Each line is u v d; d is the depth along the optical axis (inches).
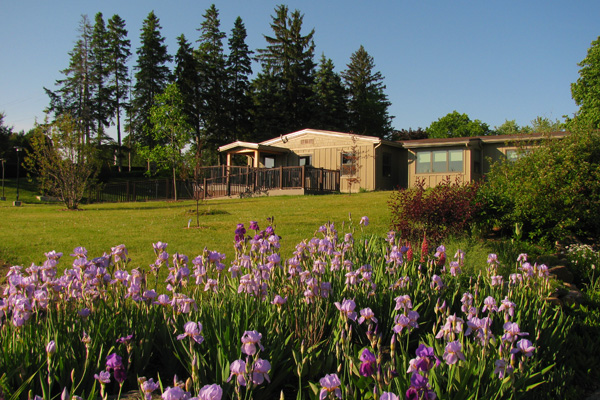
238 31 2057.1
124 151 2116.1
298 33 2081.7
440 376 118.4
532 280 226.5
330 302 165.8
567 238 435.8
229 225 504.1
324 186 970.1
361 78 2310.5
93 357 126.0
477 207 414.9
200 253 350.9
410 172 973.2
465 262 272.4
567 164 430.0
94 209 783.1
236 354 121.6
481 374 117.6
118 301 159.3
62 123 849.5
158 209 727.7
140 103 1991.9
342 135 1026.7
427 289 192.2
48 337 123.8
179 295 136.3
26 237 441.1
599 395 150.4
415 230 372.2
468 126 2503.7
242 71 2073.1
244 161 2080.5
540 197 413.1
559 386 144.0
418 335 169.8
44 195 1300.4
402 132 2251.5
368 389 114.3
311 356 133.9
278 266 184.7
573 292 250.4
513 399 113.9
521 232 426.3
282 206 667.4
